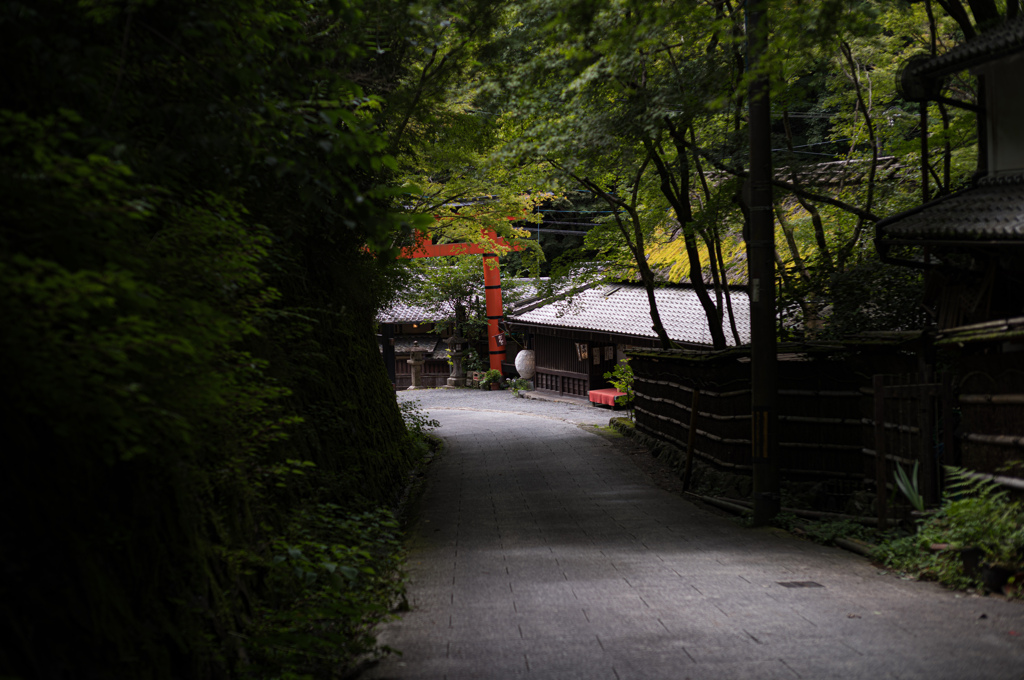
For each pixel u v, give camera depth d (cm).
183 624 391
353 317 1256
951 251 981
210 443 450
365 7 811
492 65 1241
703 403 1412
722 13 1116
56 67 378
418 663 450
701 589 616
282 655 445
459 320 3928
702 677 409
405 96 1089
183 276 395
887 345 993
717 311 1672
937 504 774
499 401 3428
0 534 292
